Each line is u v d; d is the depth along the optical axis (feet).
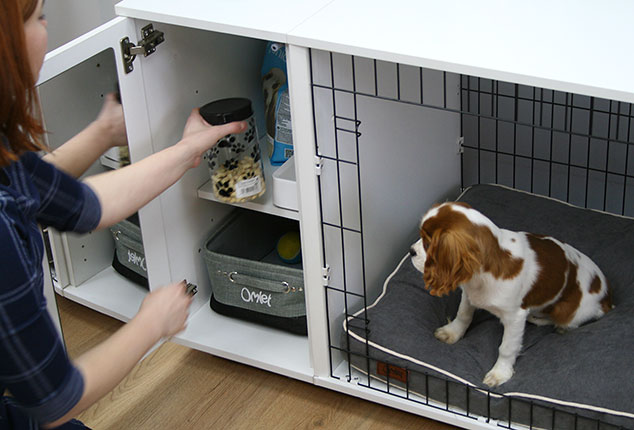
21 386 3.09
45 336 3.10
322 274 5.35
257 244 6.86
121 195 4.29
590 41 4.35
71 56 4.63
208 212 6.29
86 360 3.41
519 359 5.49
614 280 6.10
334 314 5.65
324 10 4.91
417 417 5.71
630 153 6.77
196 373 6.27
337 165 5.08
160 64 5.35
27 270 3.01
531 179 7.36
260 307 6.14
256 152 5.70
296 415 5.82
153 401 6.03
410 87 5.99
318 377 5.80
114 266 6.53
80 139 4.91
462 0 4.97
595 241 6.38
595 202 7.18
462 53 4.31
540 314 5.74
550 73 4.06
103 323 6.61
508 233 5.21
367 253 5.92
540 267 5.23
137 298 6.27
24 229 3.13
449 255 4.81
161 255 5.90
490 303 5.18
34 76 3.14
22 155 3.46
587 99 6.73
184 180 5.93
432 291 5.02
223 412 5.90
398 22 4.70
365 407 5.84
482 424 5.24
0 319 2.93
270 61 6.15
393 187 6.06
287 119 6.07
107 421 5.88
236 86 6.21
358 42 4.46
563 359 5.26
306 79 4.68
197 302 6.49
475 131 7.36
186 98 5.69
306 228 5.23
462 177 7.45
